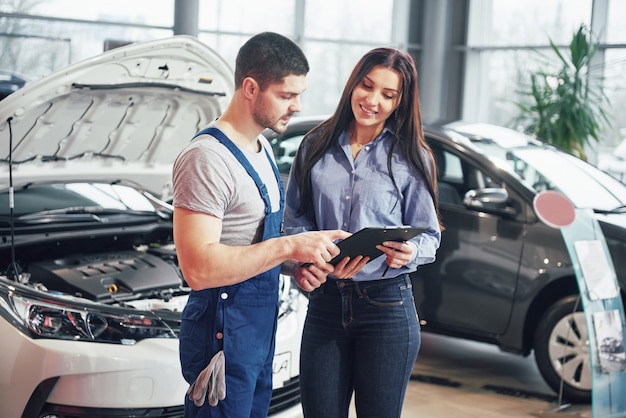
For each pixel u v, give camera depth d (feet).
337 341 7.25
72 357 7.89
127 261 10.31
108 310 8.48
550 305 13.17
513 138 15.01
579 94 23.73
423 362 14.87
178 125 11.39
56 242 10.19
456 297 13.50
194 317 6.52
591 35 24.47
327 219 7.36
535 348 13.15
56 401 7.93
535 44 27.94
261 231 6.54
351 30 29.45
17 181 10.58
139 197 11.61
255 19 27.50
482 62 29.73
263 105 6.34
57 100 9.66
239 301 6.49
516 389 13.57
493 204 13.24
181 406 8.31
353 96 7.22
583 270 11.66
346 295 7.13
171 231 11.41
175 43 9.84
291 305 9.86
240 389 6.54
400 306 7.14
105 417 7.99
